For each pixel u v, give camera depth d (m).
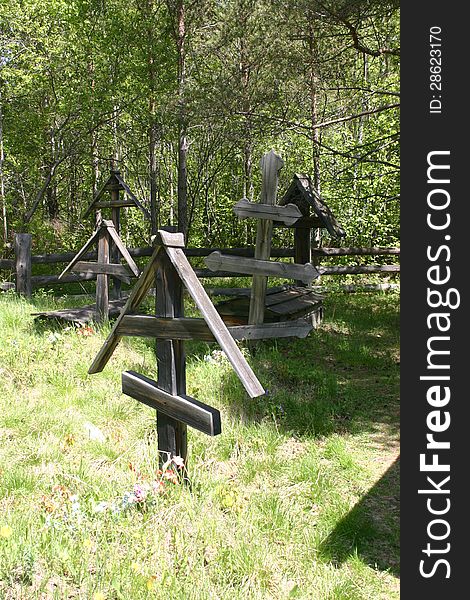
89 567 2.91
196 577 2.91
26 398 5.11
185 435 3.70
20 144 17.09
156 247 3.37
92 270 7.87
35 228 15.68
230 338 3.17
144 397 3.67
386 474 4.52
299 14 9.04
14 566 2.84
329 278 14.78
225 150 20.30
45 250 15.62
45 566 2.88
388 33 9.56
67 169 18.88
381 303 11.75
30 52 15.04
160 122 15.57
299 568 3.21
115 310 8.82
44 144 17.27
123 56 15.84
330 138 17.58
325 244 16.50
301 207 8.67
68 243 16.73
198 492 3.69
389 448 5.03
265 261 6.47
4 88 16.22
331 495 4.07
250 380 3.03
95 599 2.51
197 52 15.79
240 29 14.29
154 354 6.69
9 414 4.74
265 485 4.14
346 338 8.68
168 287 3.41
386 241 16.02
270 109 14.35
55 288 12.71
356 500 4.10
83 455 4.23
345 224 15.67
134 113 17.00
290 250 12.66
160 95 15.42
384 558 3.47
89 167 21.70
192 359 6.56
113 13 15.58
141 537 3.11
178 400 3.46
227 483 4.00
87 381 5.63
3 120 16.92
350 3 8.09
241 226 20.86
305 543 3.46
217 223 21.58
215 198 21.88
